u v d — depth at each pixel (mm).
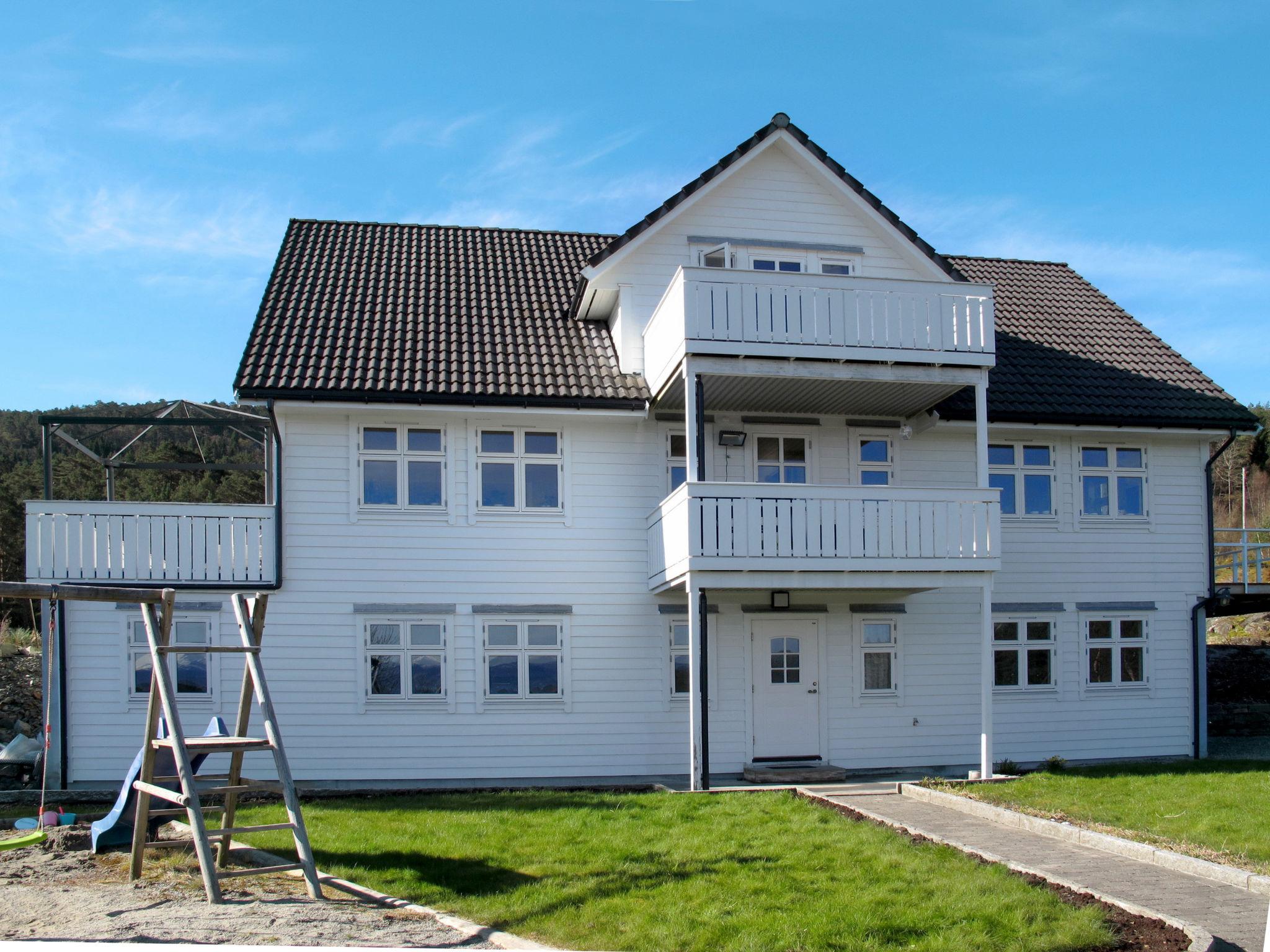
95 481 40156
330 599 16375
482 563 16797
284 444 16438
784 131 17828
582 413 16719
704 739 14781
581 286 17703
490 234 21672
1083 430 18453
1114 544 18766
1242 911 8250
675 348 15555
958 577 15523
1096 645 18547
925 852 9891
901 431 18234
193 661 16156
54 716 15750
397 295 18781
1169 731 18641
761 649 17422
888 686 17750
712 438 17672
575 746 16719
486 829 11055
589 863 9523
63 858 9633
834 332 15430
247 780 9617
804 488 15172
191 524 16047
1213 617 21688
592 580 17031
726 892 8516
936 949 7121
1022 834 11117
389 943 7066
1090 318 21578
